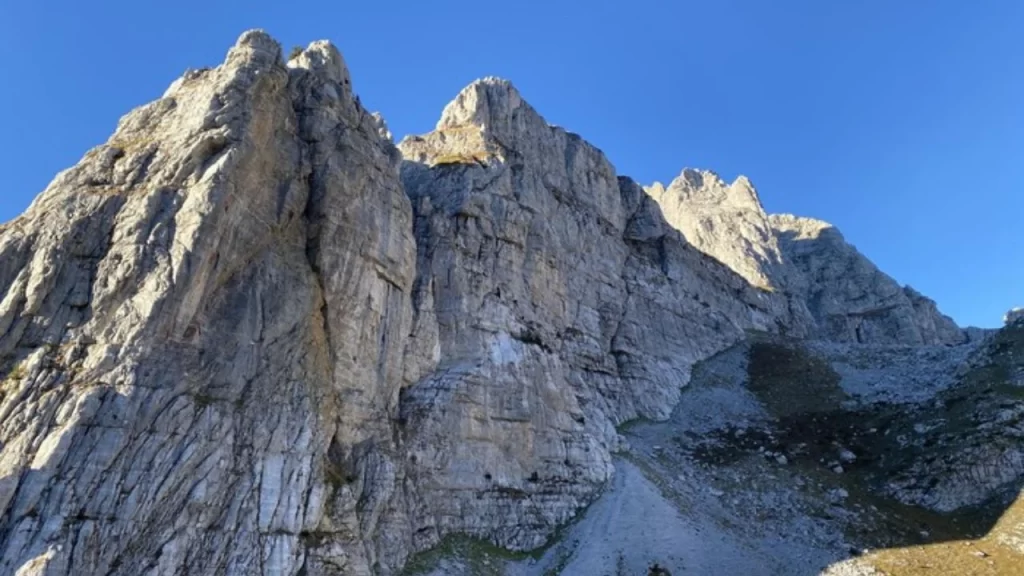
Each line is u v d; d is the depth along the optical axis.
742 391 100.94
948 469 68.50
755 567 54.00
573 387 76.56
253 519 36.84
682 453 78.88
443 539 51.31
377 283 51.72
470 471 55.84
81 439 32.84
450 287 64.75
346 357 47.25
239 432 38.25
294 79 52.38
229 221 41.38
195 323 38.69
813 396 97.56
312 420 42.03
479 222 71.69
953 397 83.44
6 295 36.56
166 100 48.06
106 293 37.25
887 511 65.12
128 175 42.00
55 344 35.69
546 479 60.75
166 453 34.88
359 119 55.97
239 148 43.00
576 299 91.06
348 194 50.25
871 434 81.81
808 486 70.12
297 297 44.47
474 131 93.25
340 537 40.53
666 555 54.38
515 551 54.56
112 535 31.89
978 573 52.44
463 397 58.38
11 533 30.19
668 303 110.88
